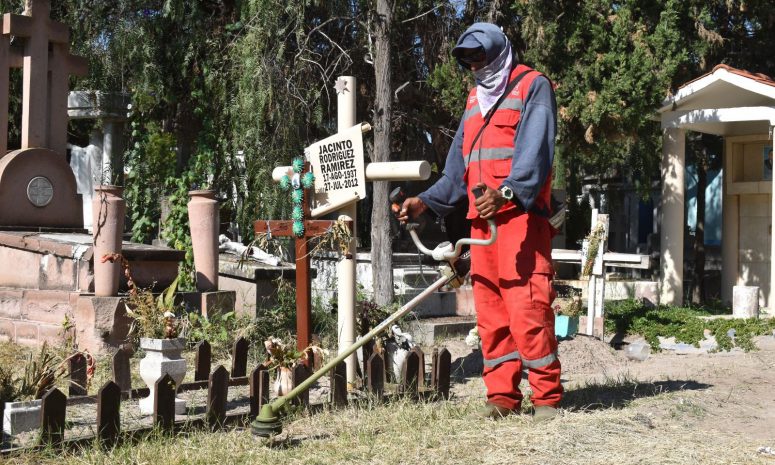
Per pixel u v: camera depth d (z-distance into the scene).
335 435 5.70
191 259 11.66
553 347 6.10
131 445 5.23
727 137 15.50
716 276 22.66
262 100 12.77
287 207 12.89
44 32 10.53
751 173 15.41
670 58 13.66
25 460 4.93
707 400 7.02
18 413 5.46
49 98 10.70
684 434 5.70
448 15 14.98
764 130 15.03
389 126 11.88
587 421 5.91
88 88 14.44
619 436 5.57
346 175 7.21
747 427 6.07
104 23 14.37
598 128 13.73
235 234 14.34
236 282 10.48
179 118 15.38
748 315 11.61
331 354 8.89
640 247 27.95
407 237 16.69
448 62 13.99
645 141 18.97
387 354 7.73
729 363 9.56
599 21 13.92
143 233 13.28
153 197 13.41
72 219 10.56
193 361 8.68
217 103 14.12
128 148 14.98
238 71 13.36
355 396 6.88
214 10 14.98
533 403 6.20
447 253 6.05
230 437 5.57
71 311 9.05
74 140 18.33
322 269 12.92
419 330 10.97
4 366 7.90
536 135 5.86
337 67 14.68
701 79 13.53
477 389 7.77
